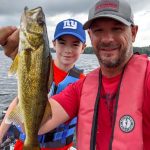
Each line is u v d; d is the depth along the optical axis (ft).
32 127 1.76
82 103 1.98
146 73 1.86
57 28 2.91
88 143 1.88
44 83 1.75
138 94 1.82
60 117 1.98
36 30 1.70
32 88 1.72
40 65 1.72
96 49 1.85
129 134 1.77
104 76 1.93
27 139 1.77
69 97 2.03
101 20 1.80
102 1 1.85
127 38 1.83
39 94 1.74
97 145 1.86
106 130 1.85
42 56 1.72
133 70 1.88
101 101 1.91
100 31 1.82
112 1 1.84
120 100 1.84
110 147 1.79
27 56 1.69
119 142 1.78
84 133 1.92
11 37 1.73
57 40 2.87
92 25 1.84
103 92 1.92
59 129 2.64
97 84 1.96
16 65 1.71
